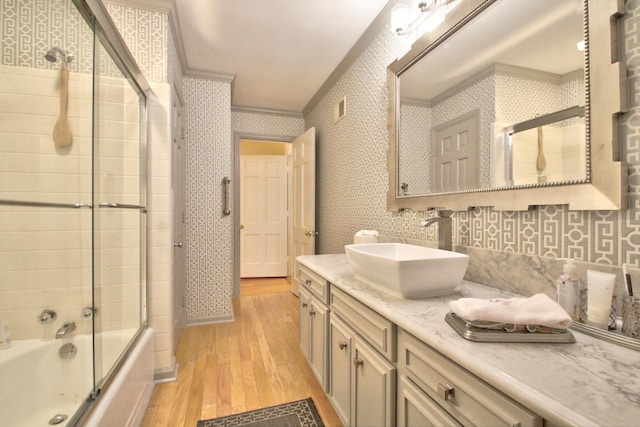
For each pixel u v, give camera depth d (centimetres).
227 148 293
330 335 151
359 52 235
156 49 190
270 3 189
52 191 154
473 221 128
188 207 282
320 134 338
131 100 175
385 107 198
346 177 264
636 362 60
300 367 199
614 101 77
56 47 150
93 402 111
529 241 104
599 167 81
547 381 53
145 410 155
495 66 116
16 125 153
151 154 188
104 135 161
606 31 79
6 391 125
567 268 84
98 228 156
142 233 182
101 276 156
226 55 254
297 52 249
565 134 90
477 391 63
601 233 82
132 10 187
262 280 454
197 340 243
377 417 103
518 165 106
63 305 147
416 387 84
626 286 71
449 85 140
